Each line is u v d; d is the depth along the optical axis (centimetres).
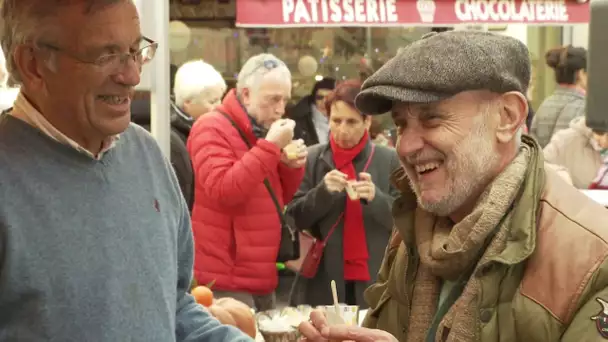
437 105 142
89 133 128
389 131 380
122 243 131
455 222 155
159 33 227
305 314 198
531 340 137
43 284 121
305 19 296
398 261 170
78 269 124
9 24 125
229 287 272
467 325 142
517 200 144
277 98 274
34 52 123
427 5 311
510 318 139
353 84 295
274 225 277
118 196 133
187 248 156
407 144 146
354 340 144
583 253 135
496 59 141
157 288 136
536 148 149
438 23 313
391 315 172
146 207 138
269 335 188
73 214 126
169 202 147
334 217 288
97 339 125
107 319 126
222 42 421
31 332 121
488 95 143
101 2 122
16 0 123
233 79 421
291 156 279
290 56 427
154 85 229
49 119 127
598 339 130
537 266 138
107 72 124
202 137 274
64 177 127
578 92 404
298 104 374
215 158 269
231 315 199
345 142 295
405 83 141
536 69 479
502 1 323
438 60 141
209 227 273
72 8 121
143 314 132
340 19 298
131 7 127
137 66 129
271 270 277
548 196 144
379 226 288
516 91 144
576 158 351
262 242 274
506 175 144
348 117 291
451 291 151
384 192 294
